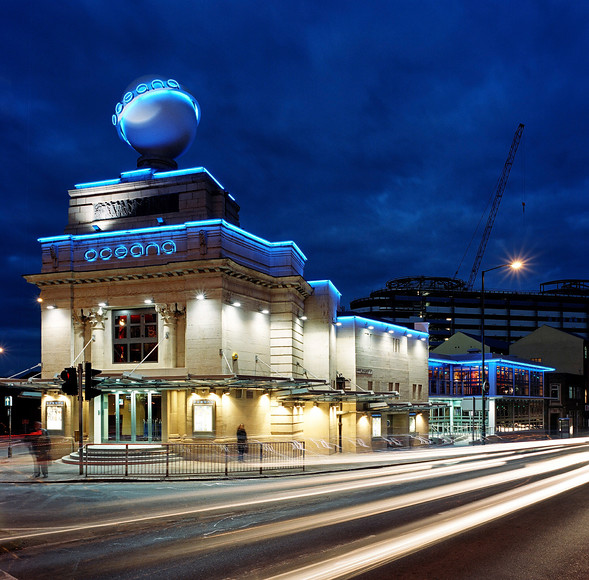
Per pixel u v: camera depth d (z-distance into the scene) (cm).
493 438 5247
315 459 2853
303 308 3538
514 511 1349
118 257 2997
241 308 2958
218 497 1594
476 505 1423
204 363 2758
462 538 1075
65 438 2927
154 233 2958
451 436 4959
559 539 1077
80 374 2178
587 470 2297
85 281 3009
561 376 6925
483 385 3959
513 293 14412
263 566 894
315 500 1516
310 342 3512
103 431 2953
